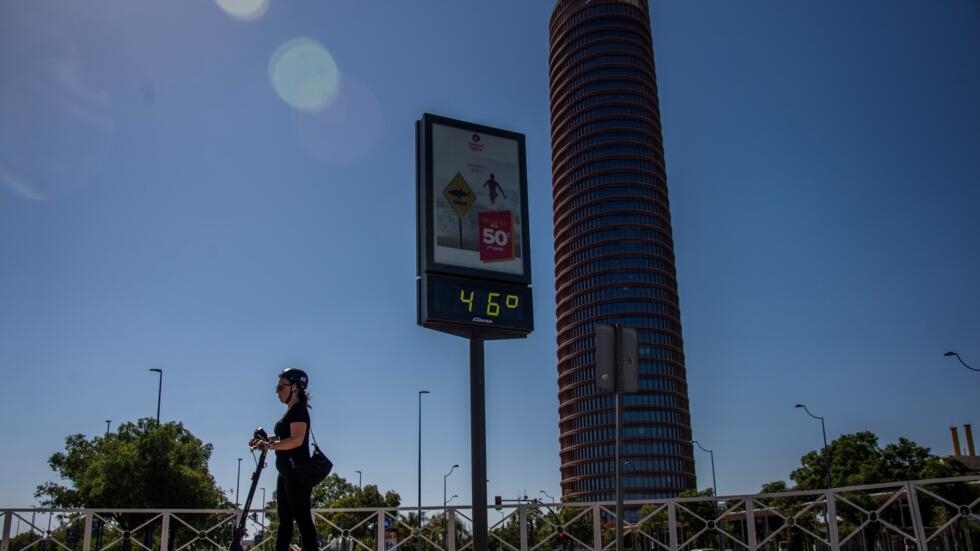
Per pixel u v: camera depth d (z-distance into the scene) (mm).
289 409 8219
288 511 8227
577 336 188375
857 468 63969
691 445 180000
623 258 189250
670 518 16172
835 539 14922
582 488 175375
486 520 14602
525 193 16750
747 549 15555
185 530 39969
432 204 15609
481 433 15062
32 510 15570
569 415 184000
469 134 16469
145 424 54594
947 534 16969
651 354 181250
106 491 44625
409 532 16906
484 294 15617
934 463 60250
